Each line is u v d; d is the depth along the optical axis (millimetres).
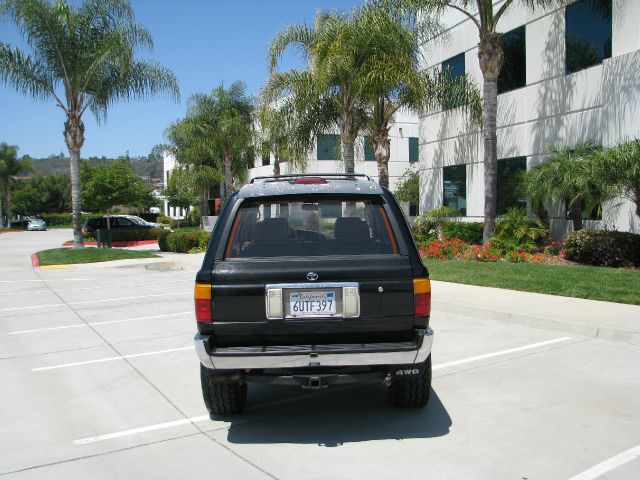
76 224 22703
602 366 6062
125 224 36094
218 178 34281
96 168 36969
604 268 11797
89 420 4988
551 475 3703
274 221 4645
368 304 4230
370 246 4473
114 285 14391
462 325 8281
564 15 14961
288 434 4547
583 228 14086
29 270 18281
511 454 4027
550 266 12406
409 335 4320
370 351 4133
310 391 5676
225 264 4301
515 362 6320
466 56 19062
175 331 8609
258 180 5348
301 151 19391
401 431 4516
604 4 13719
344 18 16641
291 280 4227
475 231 17594
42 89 21297
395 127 37406
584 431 4402
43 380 6234
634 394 5207
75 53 21000
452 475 3729
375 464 3934
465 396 5277
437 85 18250
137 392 5727
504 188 17516
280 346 4250
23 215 83250
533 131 16156
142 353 7309
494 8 17734
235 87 31359
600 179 11594
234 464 4020
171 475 3879
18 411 5262
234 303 4227
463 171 19312
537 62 15945
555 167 12867
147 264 19016
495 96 15125
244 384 5137
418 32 17703
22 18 20062
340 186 4844
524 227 14805
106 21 21234
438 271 12625
